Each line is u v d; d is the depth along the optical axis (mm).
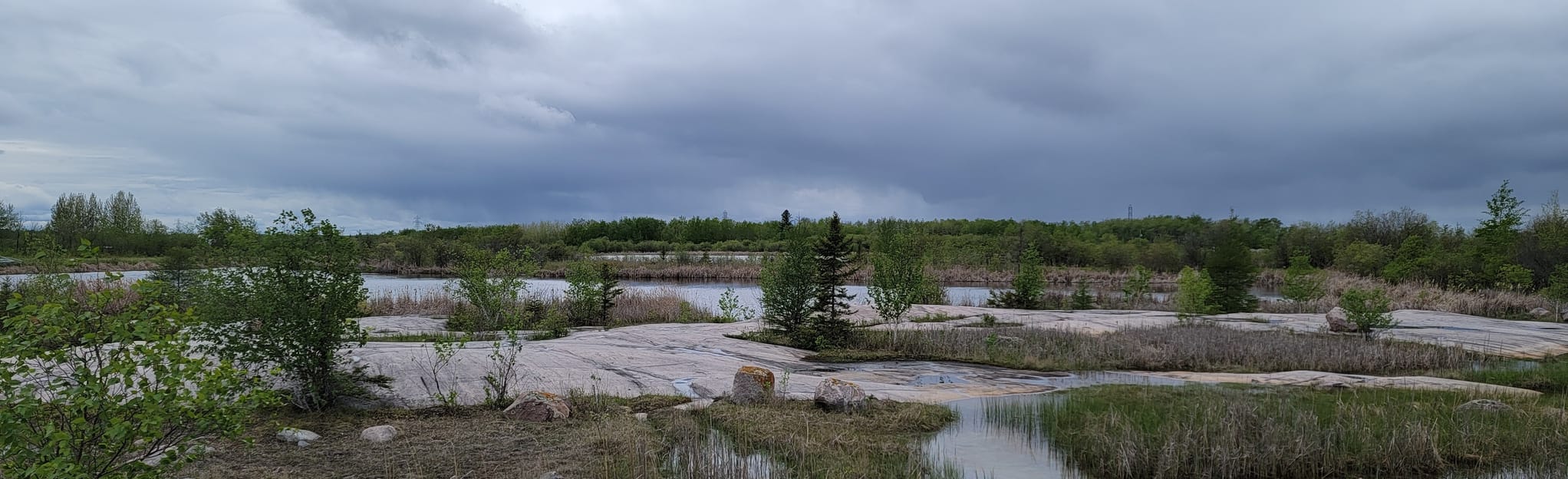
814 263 19062
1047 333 19969
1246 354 16984
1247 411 9680
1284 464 8125
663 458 8328
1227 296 32344
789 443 8812
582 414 10250
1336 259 60219
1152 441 8711
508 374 11562
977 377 14461
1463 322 24734
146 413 5246
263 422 9211
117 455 5336
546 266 62000
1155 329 21641
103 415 5203
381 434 8797
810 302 22062
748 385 11125
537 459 8125
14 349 4891
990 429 9914
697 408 10695
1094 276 61000
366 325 20516
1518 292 35625
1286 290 33281
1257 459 8133
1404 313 26797
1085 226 108750
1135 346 17406
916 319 24422
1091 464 8375
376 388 10781
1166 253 67188
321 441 8656
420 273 57531
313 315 9656
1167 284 56844
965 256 64688
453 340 13234
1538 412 10430
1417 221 63875
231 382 5688
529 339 18828
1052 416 10414
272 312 9438
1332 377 13961
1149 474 8070
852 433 9367
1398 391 12453
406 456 8188
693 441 8805
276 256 9602
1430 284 40844
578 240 97875
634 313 25516
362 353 12109
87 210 75938
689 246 87375
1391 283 43969
